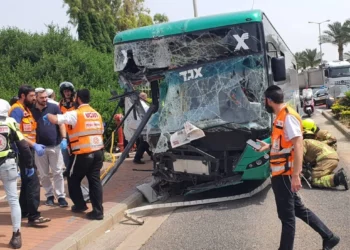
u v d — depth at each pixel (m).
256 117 7.30
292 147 4.65
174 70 7.79
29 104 6.89
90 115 6.47
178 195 8.36
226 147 7.47
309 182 8.16
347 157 11.06
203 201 7.48
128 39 8.13
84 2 38.09
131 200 7.57
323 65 32.53
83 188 7.77
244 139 7.36
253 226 6.12
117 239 6.10
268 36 7.98
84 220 6.51
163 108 7.84
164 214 7.16
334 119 19.70
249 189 8.23
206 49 7.66
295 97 14.75
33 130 7.01
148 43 8.00
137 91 8.34
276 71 7.42
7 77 17.05
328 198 7.33
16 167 5.55
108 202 7.47
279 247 4.84
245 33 7.41
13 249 5.36
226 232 5.95
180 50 7.80
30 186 6.26
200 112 7.58
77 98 6.59
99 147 6.50
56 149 7.23
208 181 7.92
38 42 19.36
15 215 5.44
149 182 8.81
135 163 11.42
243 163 7.24
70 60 18.47
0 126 5.44
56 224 6.34
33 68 17.73
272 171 4.77
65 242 5.56
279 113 4.73
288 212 4.70
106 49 27.81
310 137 8.74
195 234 5.98
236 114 7.42
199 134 7.33
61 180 7.34
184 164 7.67
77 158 6.39
